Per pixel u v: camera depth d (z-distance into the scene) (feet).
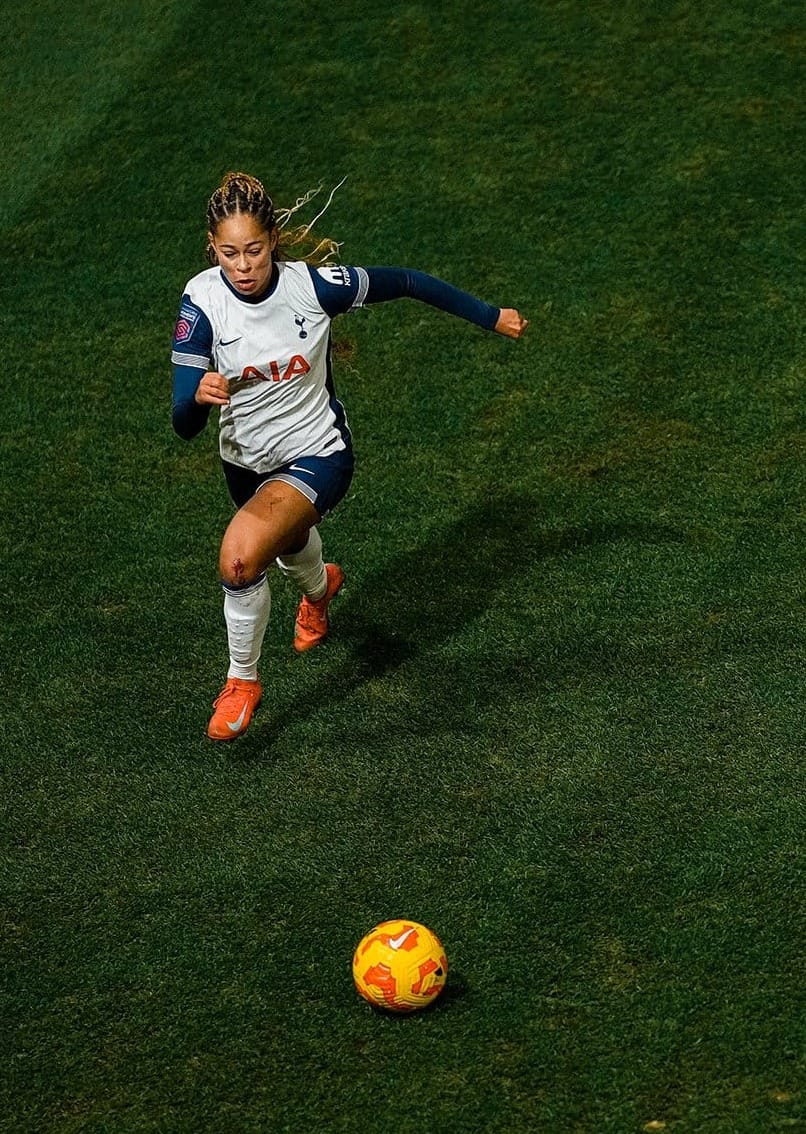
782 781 56.24
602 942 49.96
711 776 56.85
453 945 50.47
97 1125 45.34
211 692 64.08
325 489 56.34
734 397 80.33
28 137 109.29
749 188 96.58
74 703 63.82
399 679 64.03
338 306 55.21
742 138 101.24
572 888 52.34
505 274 91.56
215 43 117.39
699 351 84.02
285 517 54.90
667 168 99.25
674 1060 45.39
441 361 85.35
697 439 77.66
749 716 59.72
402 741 60.44
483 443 79.05
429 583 69.82
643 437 78.28
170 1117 45.37
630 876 52.60
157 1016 48.91
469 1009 47.93
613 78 108.58
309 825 56.54
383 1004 46.65
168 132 108.27
